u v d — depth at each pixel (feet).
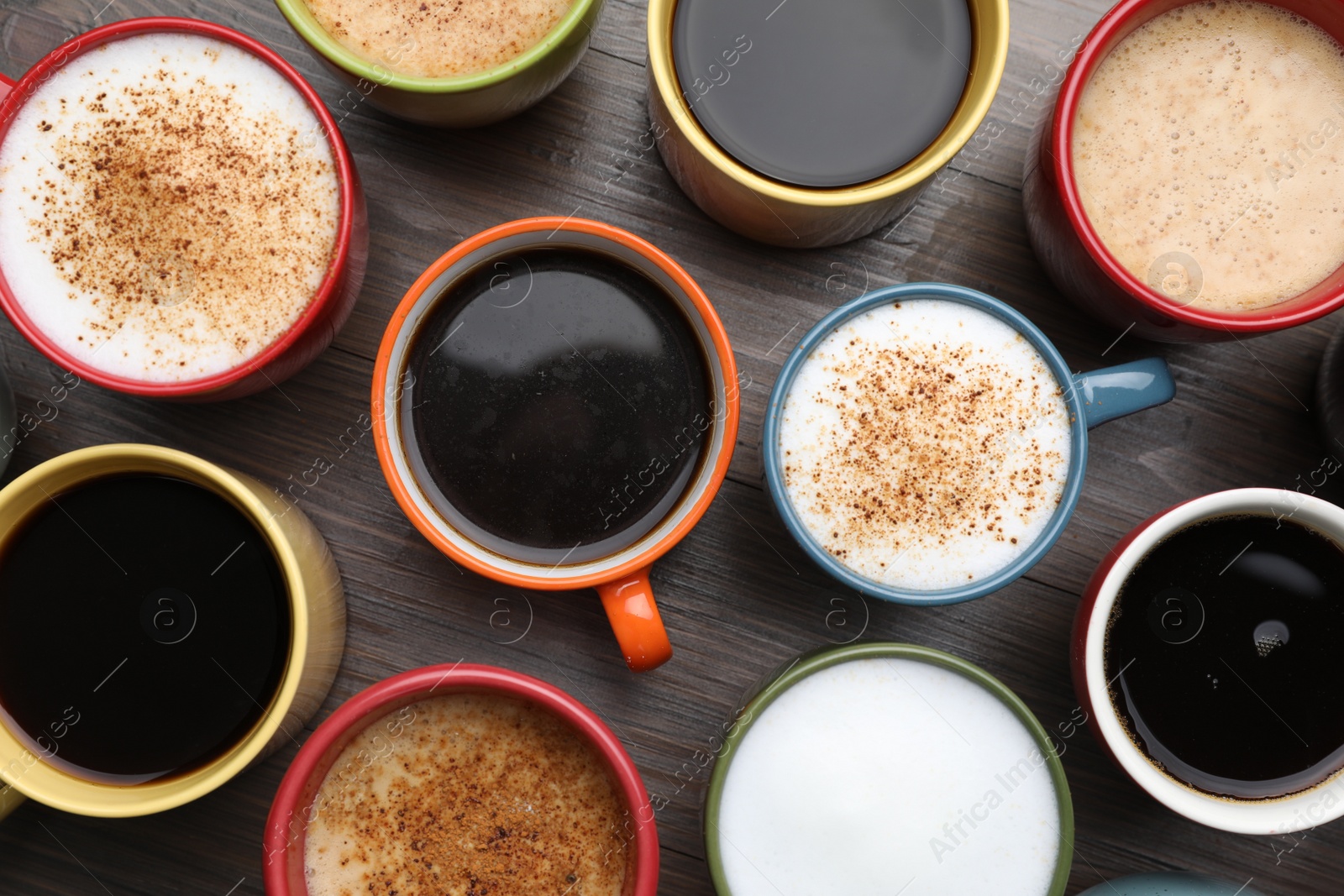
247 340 1.22
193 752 1.23
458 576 1.32
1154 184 1.27
